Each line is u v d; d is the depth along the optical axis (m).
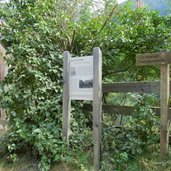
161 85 3.02
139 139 3.18
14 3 4.29
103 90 3.64
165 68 2.99
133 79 4.52
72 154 3.17
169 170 2.69
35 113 3.48
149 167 2.77
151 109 3.32
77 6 5.75
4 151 3.56
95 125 3.05
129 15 4.37
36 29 3.91
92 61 3.16
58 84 3.77
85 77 3.23
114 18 4.71
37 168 3.12
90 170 2.97
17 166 3.21
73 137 3.40
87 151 3.38
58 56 3.89
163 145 2.99
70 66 3.42
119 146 3.30
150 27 4.08
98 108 3.04
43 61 3.62
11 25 3.89
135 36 4.12
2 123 4.65
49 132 3.25
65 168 3.03
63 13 4.36
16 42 3.71
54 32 4.02
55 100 3.64
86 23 4.37
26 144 3.43
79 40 4.29
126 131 3.52
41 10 4.10
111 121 4.08
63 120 3.41
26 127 3.36
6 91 3.39
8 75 3.56
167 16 4.45
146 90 3.26
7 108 3.46
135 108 3.34
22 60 3.46
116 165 2.95
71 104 3.77
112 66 4.40
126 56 4.38
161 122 3.01
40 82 3.53
